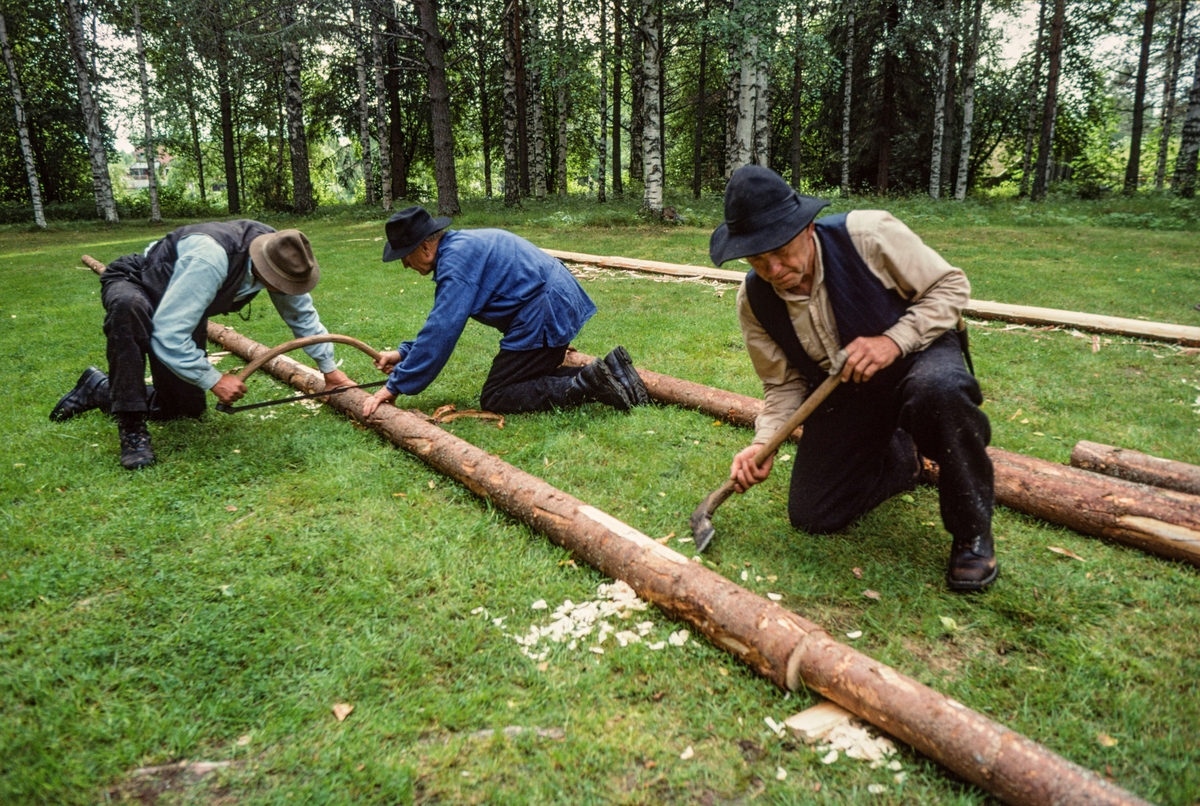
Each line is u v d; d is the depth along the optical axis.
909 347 2.23
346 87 27.47
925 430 2.26
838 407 2.56
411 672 2.05
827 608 2.36
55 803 1.65
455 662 2.11
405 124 30.83
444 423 3.99
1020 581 2.45
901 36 19.30
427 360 3.72
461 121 31.88
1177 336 5.37
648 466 3.39
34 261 12.04
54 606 2.33
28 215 24.42
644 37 14.36
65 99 26.78
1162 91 26.23
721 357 5.15
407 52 24.47
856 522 2.86
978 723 1.66
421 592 2.44
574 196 23.00
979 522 2.32
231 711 1.91
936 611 2.31
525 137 26.38
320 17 16.97
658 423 3.87
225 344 5.56
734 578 2.52
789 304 2.38
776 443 2.44
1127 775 1.70
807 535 2.77
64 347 5.72
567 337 4.05
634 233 13.32
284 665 2.08
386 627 2.25
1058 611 2.31
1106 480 2.84
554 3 19.50
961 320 2.40
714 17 13.52
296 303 3.91
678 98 30.67
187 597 2.39
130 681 2.02
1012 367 4.86
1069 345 5.39
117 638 2.19
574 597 2.41
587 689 1.99
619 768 1.74
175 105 20.03
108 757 1.76
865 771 1.73
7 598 2.34
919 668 2.07
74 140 29.00
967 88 19.44
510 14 19.14
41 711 1.89
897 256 2.24
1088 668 2.04
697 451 3.55
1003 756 1.58
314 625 2.25
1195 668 2.04
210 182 49.53
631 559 2.39
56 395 4.48
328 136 37.25
